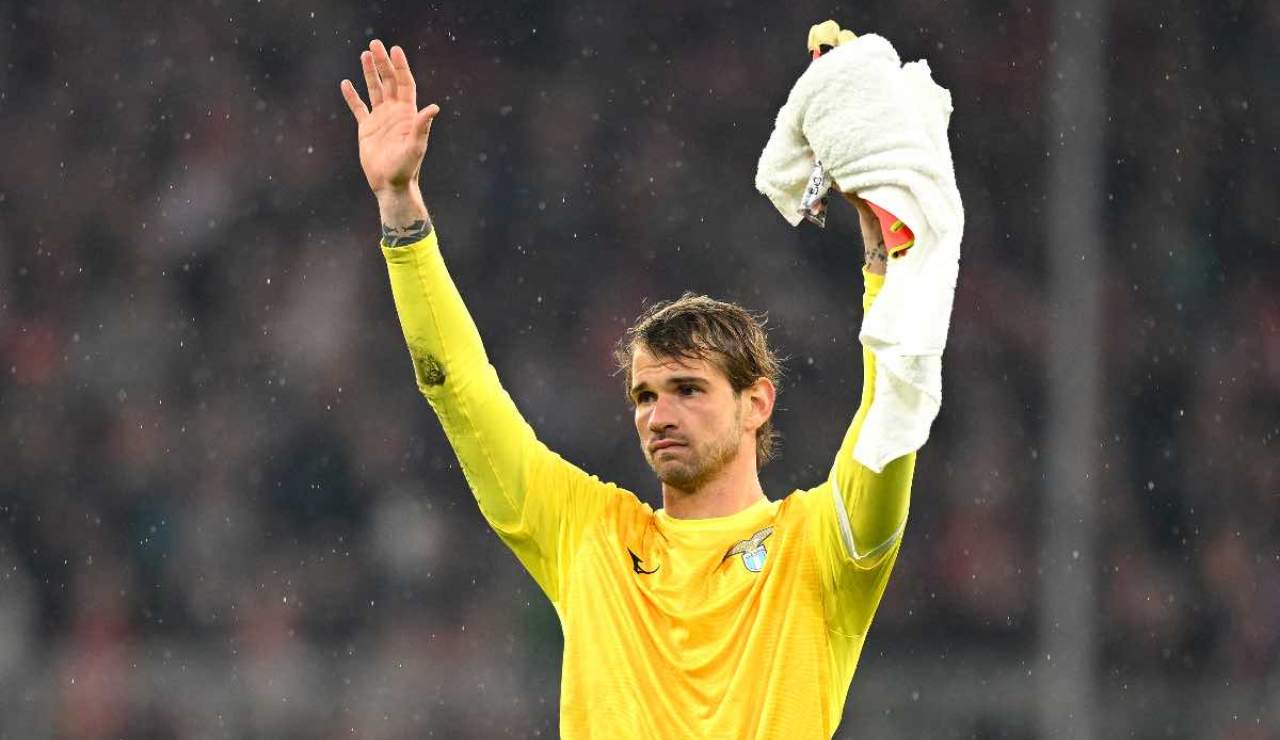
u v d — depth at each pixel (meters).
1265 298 60.59
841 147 12.17
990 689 49.53
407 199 13.38
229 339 57.84
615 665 12.77
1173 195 61.38
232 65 62.09
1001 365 56.19
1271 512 56.31
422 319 13.41
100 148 61.41
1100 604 52.66
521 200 59.84
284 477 54.53
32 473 55.38
